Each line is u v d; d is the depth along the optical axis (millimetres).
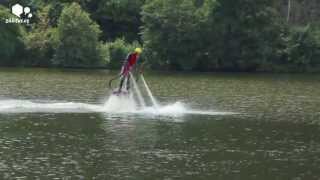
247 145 58125
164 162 49156
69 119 73188
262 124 73438
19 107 84188
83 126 67625
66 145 55656
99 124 69438
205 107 92125
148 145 56562
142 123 71375
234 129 68375
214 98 109562
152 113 81562
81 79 154875
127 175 44531
